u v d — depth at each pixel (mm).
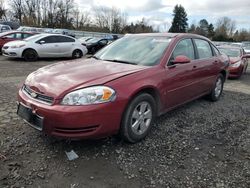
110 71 3502
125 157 3246
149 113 3734
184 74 4375
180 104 4570
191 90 4762
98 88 3066
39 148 3348
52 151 3291
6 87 6363
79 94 2988
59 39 13859
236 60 9969
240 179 2922
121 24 62906
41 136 3656
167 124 4371
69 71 3547
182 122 4508
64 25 58531
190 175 2955
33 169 2916
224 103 5930
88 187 2676
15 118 4277
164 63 3982
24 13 56625
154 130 4098
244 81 9617
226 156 3420
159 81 3773
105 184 2730
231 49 11078
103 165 3059
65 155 3221
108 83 3162
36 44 12852
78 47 14680
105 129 3123
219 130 4262
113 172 2938
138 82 3428
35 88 3244
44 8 57188
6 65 10734
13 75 8172
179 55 4293
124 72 3475
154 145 3598
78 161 3109
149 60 4012
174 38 4465
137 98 3449
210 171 3051
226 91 7398
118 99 3146
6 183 2662
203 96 5660
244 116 5062
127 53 4320
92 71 3504
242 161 3314
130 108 3350
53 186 2666
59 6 57844
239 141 3893
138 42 4559
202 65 4996
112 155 3273
